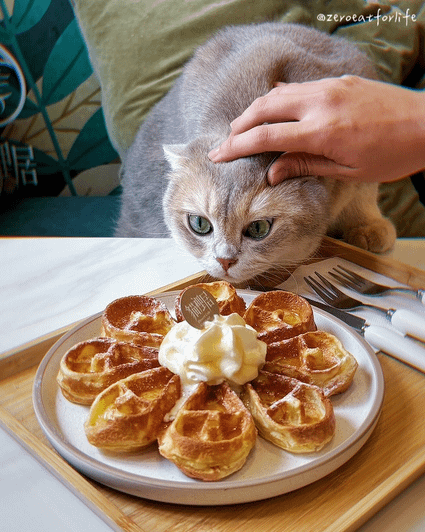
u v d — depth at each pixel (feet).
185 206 2.40
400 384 1.82
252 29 3.22
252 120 2.22
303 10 3.66
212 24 3.59
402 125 2.13
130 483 1.39
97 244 2.69
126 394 1.56
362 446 1.57
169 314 1.88
